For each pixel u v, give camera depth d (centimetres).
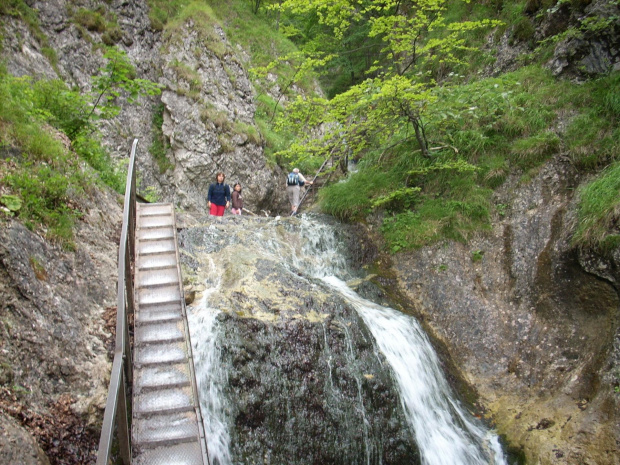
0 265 426
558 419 623
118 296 383
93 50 1264
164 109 1355
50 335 430
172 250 638
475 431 653
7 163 550
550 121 934
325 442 579
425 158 990
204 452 381
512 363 722
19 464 320
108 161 925
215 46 1476
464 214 882
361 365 652
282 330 636
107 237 629
